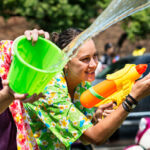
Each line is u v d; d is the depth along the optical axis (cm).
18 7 1077
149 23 1230
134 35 1262
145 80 232
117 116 235
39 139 265
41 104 249
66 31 269
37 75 183
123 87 252
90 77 252
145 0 178
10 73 187
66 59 200
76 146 529
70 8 1066
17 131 225
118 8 181
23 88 186
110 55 1150
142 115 584
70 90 277
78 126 244
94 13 1111
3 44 230
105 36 1703
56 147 265
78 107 282
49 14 1053
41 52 216
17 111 226
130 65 256
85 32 191
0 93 187
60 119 247
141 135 408
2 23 1543
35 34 210
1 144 222
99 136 239
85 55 246
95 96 248
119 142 571
